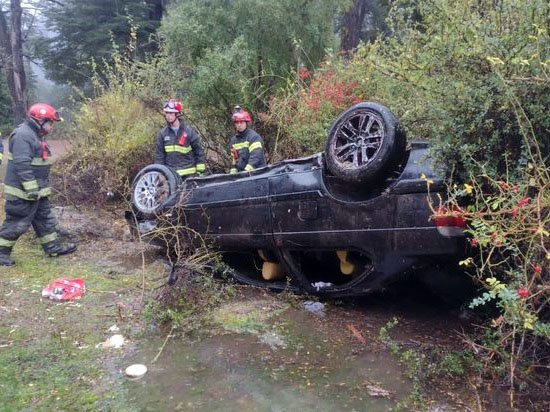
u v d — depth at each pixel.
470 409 2.66
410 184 3.36
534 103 2.87
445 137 3.20
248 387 2.94
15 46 22.33
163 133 6.46
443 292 3.80
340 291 4.01
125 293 4.54
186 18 8.62
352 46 13.46
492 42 2.92
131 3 21.44
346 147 3.76
